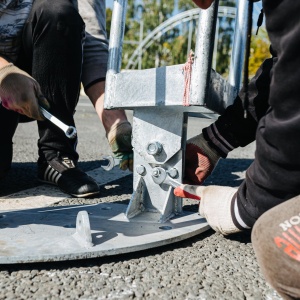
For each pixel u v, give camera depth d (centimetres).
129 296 76
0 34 137
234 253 99
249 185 77
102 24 161
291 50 65
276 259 64
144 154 109
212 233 111
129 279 82
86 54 152
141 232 101
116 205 123
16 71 103
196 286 81
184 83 92
